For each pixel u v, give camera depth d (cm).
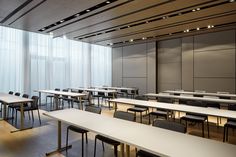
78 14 580
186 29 760
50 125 522
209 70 823
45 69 899
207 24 689
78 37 912
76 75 1029
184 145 191
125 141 201
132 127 253
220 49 793
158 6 512
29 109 527
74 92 759
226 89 778
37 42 870
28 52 842
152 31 793
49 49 912
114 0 476
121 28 742
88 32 806
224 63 783
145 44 1057
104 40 991
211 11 554
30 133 454
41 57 887
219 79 796
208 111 372
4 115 584
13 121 562
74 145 378
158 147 184
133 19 628
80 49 1049
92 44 1114
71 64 1005
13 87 800
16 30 808
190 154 169
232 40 763
